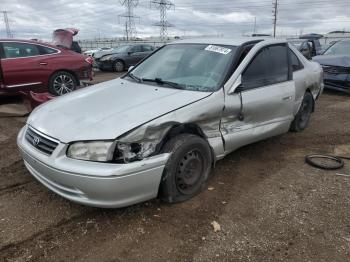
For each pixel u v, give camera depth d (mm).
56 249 2877
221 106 3820
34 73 7949
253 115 4277
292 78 5047
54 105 3797
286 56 5078
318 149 5273
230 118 4004
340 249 2928
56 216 3324
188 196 3617
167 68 4461
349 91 9500
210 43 4613
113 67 17641
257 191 3883
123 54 17906
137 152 3156
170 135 3502
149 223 3242
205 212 3436
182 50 4676
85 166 2984
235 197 3736
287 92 4789
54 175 3102
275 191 3893
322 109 8000
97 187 2949
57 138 3146
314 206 3592
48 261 2740
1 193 3730
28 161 3459
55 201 3584
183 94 3750
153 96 3719
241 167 4516
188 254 2842
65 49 8688
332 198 3764
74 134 3104
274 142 5508
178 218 3324
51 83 8250
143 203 3553
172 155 3342
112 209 3443
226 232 3127
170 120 3338
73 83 8633
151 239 3020
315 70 5984
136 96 3742
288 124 4996
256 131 4383
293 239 3047
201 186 3762
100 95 3893
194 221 3283
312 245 2973
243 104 4070
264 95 4375
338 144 5531
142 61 4949
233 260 2783
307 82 5590
